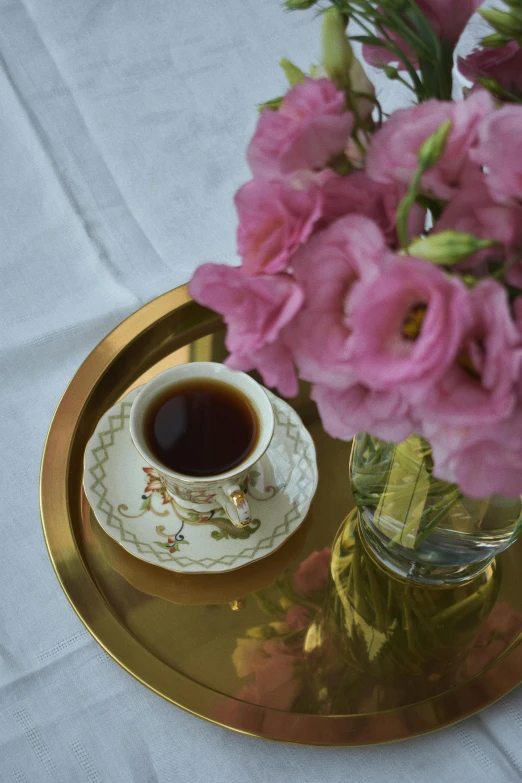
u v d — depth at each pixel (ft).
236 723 2.14
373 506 2.23
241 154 3.05
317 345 1.67
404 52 1.89
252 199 1.68
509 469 1.65
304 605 2.31
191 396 2.41
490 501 2.07
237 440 2.37
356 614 2.30
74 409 2.52
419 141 1.64
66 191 2.95
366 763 2.18
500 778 2.18
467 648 2.27
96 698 2.25
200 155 3.04
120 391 2.58
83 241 2.88
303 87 1.69
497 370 1.55
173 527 2.38
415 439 2.00
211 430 2.38
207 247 2.90
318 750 2.19
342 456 2.53
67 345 2.70
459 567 2.29
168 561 2.31
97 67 3.15
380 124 1.81
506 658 2.25
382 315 1.58
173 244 2.90
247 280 1.65
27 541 2.43
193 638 2.26
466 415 1.58
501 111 1.57
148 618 2.28
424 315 1.61
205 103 3.11
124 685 2.26
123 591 2.31
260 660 2.23
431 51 1.80
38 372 2.67
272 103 1.82
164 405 2.40
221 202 2.98
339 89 1.77
